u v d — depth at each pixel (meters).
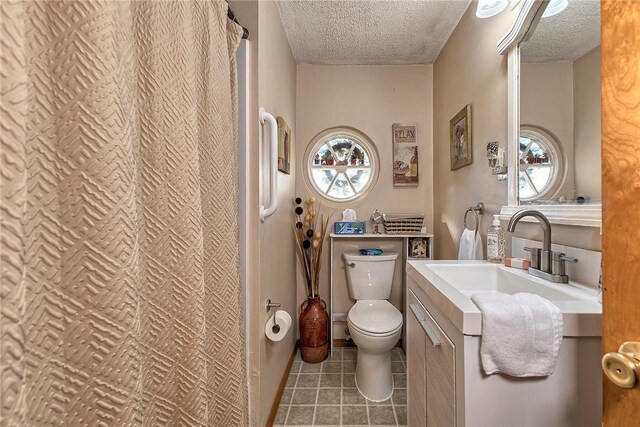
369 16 1.84
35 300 0.38
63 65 0.41
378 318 1.79
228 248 0.91
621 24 0.43
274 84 1.64
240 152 1.27
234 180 1.04
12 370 0.31
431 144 2.48
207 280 0.82
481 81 1.57
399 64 2.48
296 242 2.40
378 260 2.24
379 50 2.26
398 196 2.50
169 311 0.63
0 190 0.31
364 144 2.54
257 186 1.30
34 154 0.38
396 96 2.50
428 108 2.48
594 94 0.90
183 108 0.67
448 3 1.72
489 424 0.67
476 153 1.64
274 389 1.63
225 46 0.95
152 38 0.60
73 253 0.42
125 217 0.46
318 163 2.56
